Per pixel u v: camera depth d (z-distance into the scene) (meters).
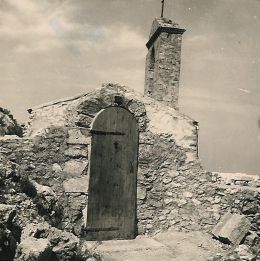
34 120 8.48
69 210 8.16
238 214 8.96
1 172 7.13
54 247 6.09
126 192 8.68
